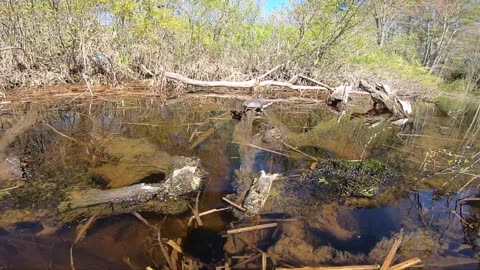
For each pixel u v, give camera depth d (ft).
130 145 13.75
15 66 24.48
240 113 21.66
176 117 19.81
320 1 33.94
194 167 10.19
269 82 30.07
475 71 71.41
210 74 32.30
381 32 74.08
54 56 27.04
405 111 26.04
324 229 8.07
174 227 7.88
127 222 7.99
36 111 19.13
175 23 30.71
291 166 12.18
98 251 6.87
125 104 22.65
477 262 6.91
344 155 13.97
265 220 8.35
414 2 79.05
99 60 28.53
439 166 12.72
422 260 6.93
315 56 37.01
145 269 6.39
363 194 9.91
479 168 12.78
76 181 10.01
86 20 27.25
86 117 18.48
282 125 19.61
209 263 6.63
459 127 23.13
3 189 9.32
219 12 33.88
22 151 12.48
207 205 8.98
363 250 7.30
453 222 8.63
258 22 37.35
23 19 24.99
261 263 6.68
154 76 28.99
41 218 7.96
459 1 86.43
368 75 40.57
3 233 7.29
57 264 6.41
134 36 31.22
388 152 14.79
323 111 26.14
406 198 9.90
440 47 91.25
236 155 13.32
